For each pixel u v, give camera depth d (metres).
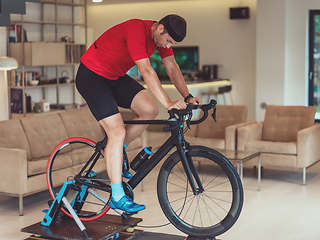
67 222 3.89
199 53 11.26
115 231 3.68
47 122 5.93
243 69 10.86
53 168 5.15
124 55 3.32
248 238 4.09
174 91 10.01
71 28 9.56
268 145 6.13
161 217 4.66
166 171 3.48
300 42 9.53
